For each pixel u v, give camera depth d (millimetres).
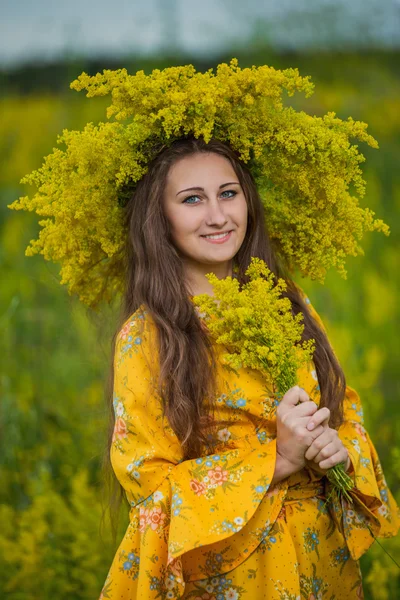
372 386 3863
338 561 2395
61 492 3576
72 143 2422
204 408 2305
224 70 2365
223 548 2215
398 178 6141
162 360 2309
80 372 4086
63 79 6734
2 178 6430
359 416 2643
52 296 4332
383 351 4344
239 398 2301
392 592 3031
